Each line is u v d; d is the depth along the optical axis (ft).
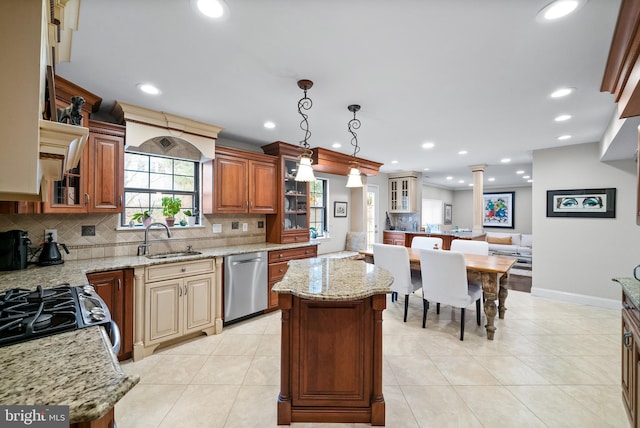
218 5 4.31
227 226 12.07
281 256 11.96
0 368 2.50
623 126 7.75
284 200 13.14
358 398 5.63
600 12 4.41
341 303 5.61
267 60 5.95
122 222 9.32
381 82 6.89
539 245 13.89
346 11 4.45
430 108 8.59
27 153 2.61
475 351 8.39
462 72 6.40
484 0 4.18
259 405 6.06
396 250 10.64
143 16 4.57
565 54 5.64
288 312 5.59
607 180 12.23
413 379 7.00
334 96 7.72
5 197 3.03
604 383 6.82
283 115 9.27
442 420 5.63
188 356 8.06
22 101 2.59
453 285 9.27
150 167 10.08
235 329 9.97
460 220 35.29
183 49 5.57
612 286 12.12
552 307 12.28
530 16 4.53
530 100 7.95
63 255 8.05
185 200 10.98
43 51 2.87
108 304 7.30
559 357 8.04
